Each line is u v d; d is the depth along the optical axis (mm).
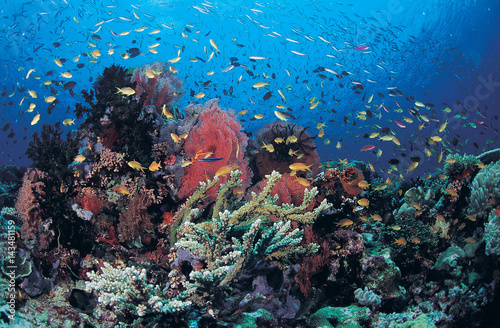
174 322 2689
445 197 5027
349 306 3822
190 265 3336
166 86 5938
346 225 4320
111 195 4184
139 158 4262
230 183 3709
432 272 4340
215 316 2949
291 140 5551
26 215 3801
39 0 20688
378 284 3850
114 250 3758
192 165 4520
